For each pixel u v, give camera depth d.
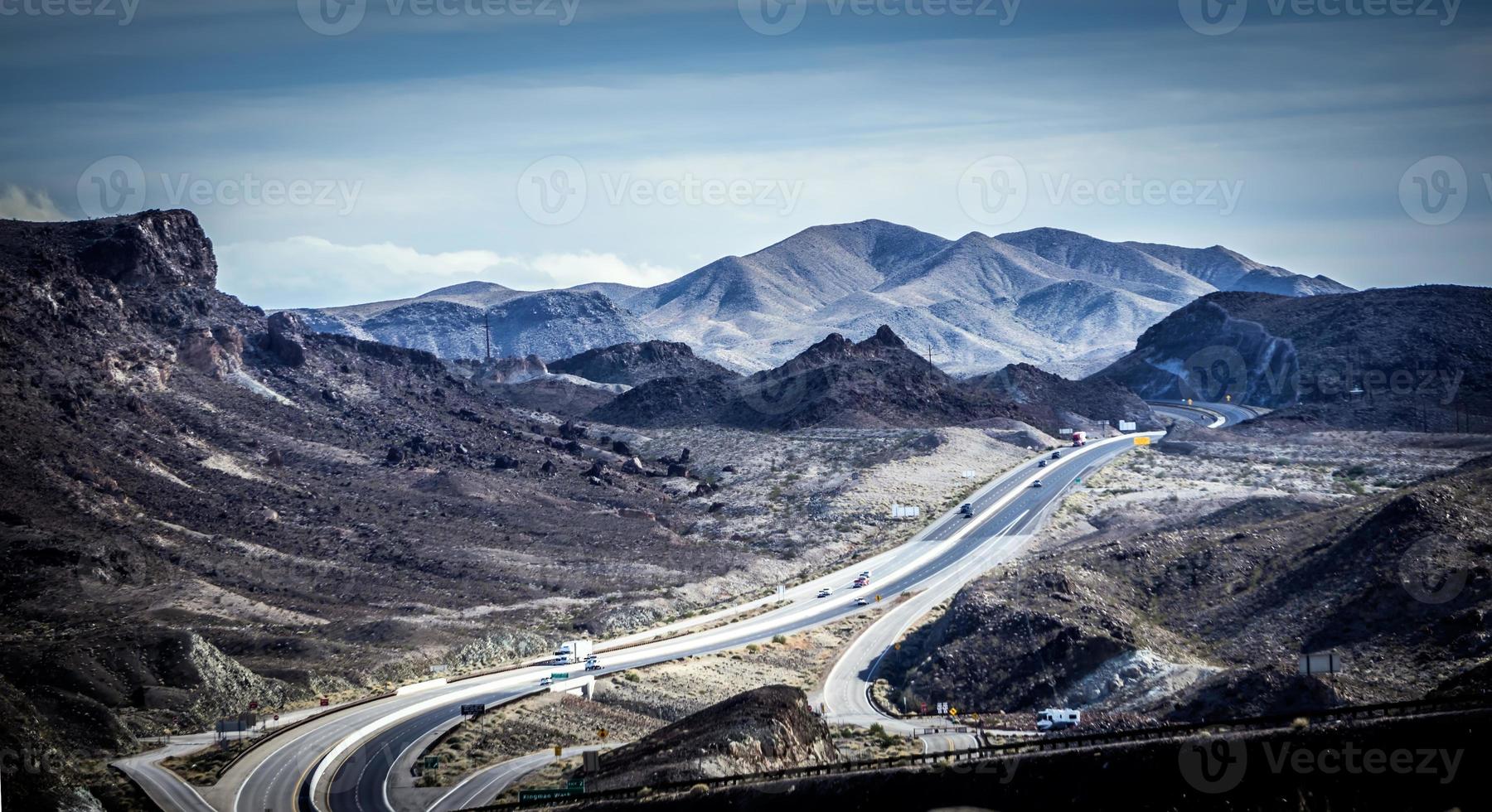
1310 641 137.00
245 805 116.81
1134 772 87.00
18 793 115.00
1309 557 154.12
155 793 120.44
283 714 150.25
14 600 179.00
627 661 173.88
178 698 150.62
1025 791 89.75
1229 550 161.75
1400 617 133.62
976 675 150.12
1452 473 183.62
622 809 104.06
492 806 110.56
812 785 97.75
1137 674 140.75
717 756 113.75
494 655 180.88
